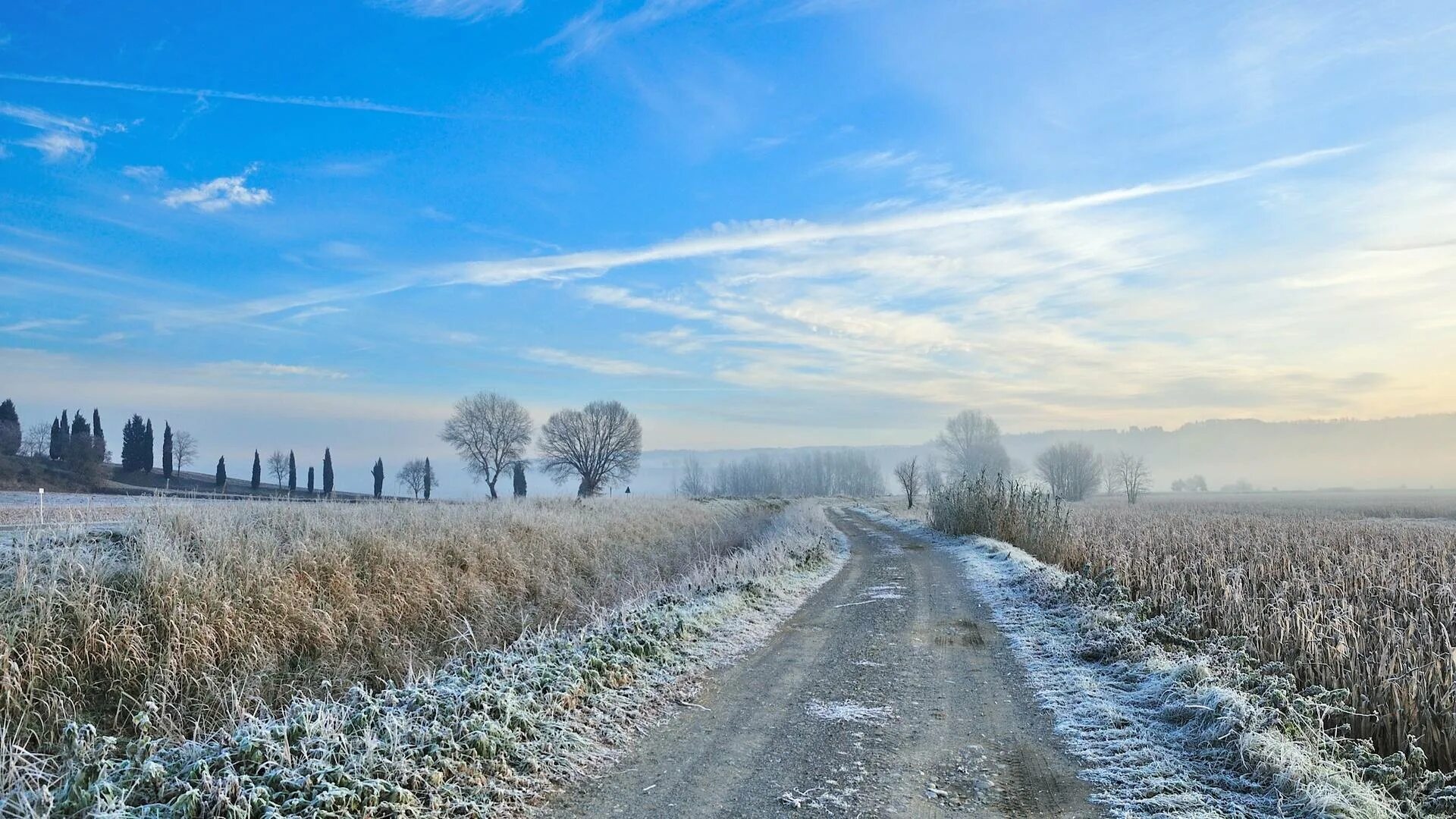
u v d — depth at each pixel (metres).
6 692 7.70
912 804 5.64
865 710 7.95
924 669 9.68
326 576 12.52
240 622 10.14
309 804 5.26
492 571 15.88
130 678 8.71
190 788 5.32
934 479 85.00
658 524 30.08
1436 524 39.22
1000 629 12.18
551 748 6.64
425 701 7.11
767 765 6.43
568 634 10.58
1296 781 5.57
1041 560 22.16
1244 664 8.90
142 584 9.90
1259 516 48.16
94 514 13.78
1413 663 8.04
